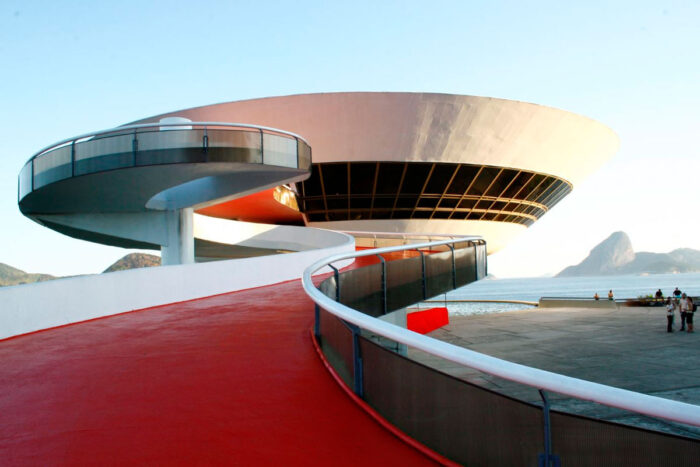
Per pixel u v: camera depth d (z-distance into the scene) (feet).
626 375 49.37
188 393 15.52
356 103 104.58
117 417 13.48
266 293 43.01
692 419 6.23
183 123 49.98
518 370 8.21
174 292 39.86
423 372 11.16
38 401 15.26
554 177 127.85
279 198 110.22
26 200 63.82
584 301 129.59
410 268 36.22
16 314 27.73
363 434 12.01
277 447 11.25
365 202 117.80
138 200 64.75
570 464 8.12
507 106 107.34
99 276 33.73
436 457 10.48
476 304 169.58
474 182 116.88
